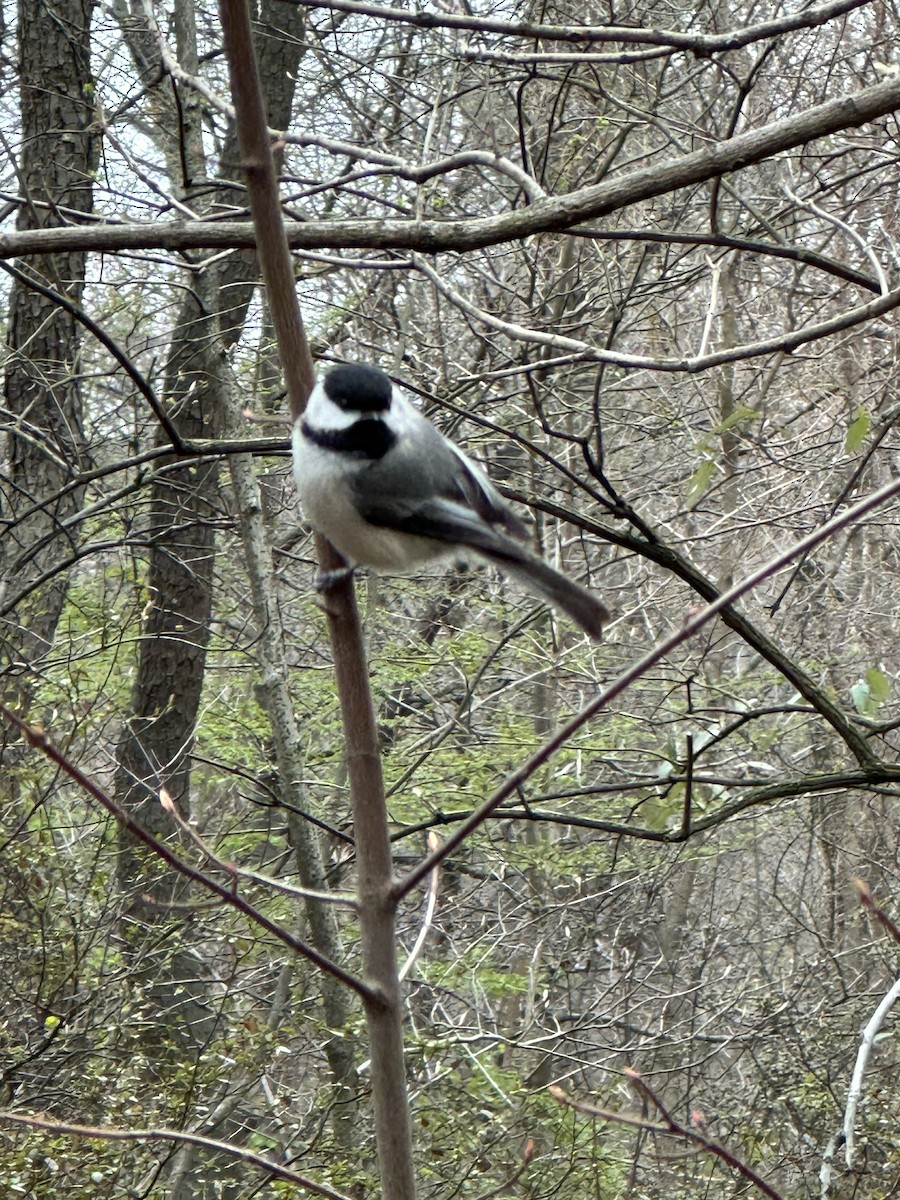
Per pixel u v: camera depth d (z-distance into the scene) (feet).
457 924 34.73
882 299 14.48
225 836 26.17
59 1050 18.71
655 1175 24.95
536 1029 30.63
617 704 32.78
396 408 11.96
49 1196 15.72
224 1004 21.13
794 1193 24.21
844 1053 26.30
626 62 14.48
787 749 38.09
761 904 38.93
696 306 36.11
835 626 36.35
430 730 33.04
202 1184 20.30
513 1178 16.96
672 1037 30.14
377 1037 8.67
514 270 33.76
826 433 32.27
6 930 19.69
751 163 14.47
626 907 34.19
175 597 30.86
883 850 34.73
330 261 15.61
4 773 20.02
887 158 25.59
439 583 34.99
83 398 29.50
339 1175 16.74
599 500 16.81
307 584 34.68
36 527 27.66
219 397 27.25
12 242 15.21
